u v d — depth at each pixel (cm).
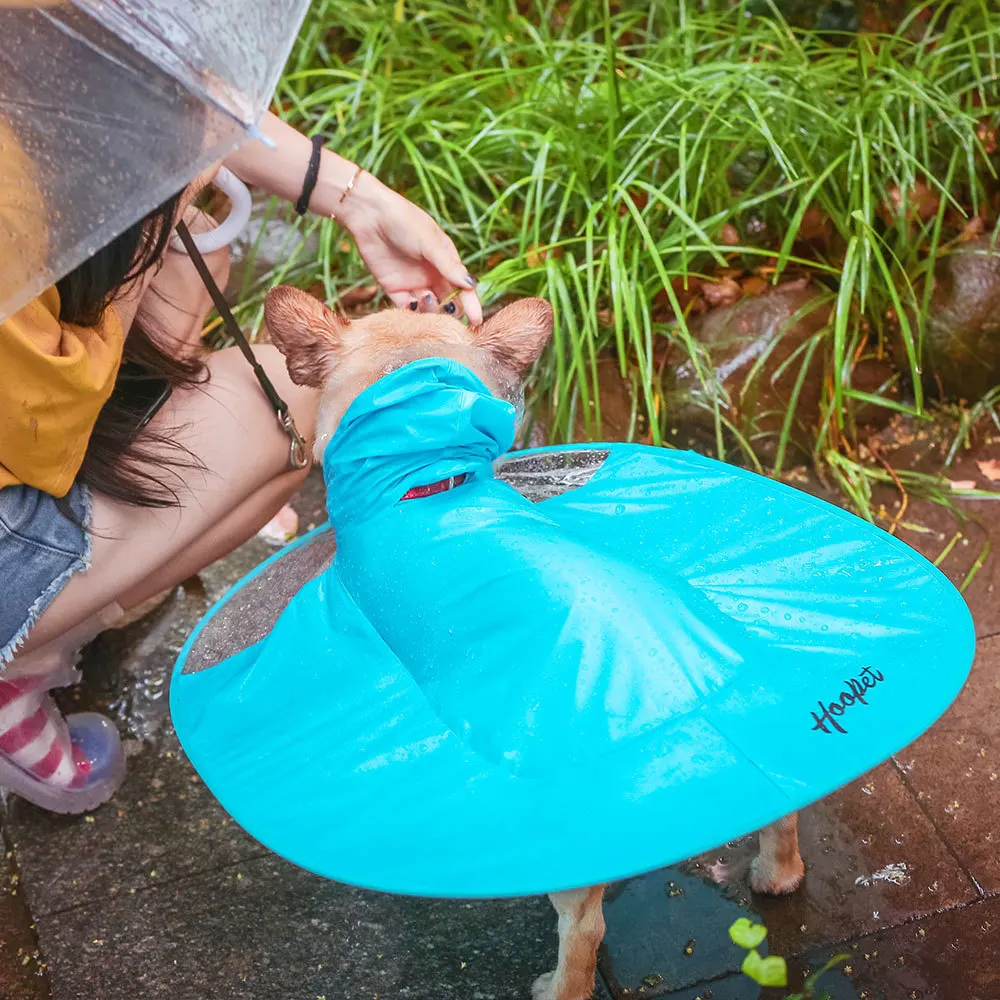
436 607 175
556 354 284
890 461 302
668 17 349
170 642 272
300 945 214
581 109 332
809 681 162
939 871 215
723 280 318
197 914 220
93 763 238
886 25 365
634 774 154
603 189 325
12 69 153
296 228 333
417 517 182
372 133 346
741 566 184
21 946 217
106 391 193
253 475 233
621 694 160
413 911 218
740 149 309
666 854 146
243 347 221
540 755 160
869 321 313
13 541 200
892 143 308
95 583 214
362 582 184
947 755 235
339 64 375
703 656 163
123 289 205
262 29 173
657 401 301
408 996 204
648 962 206
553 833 152
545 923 214
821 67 332
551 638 166
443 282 254
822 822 226
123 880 227
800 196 318
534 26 392
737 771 152
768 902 213
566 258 301
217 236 234
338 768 171
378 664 180
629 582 170
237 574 288
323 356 200
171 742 252
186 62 160
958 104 333
